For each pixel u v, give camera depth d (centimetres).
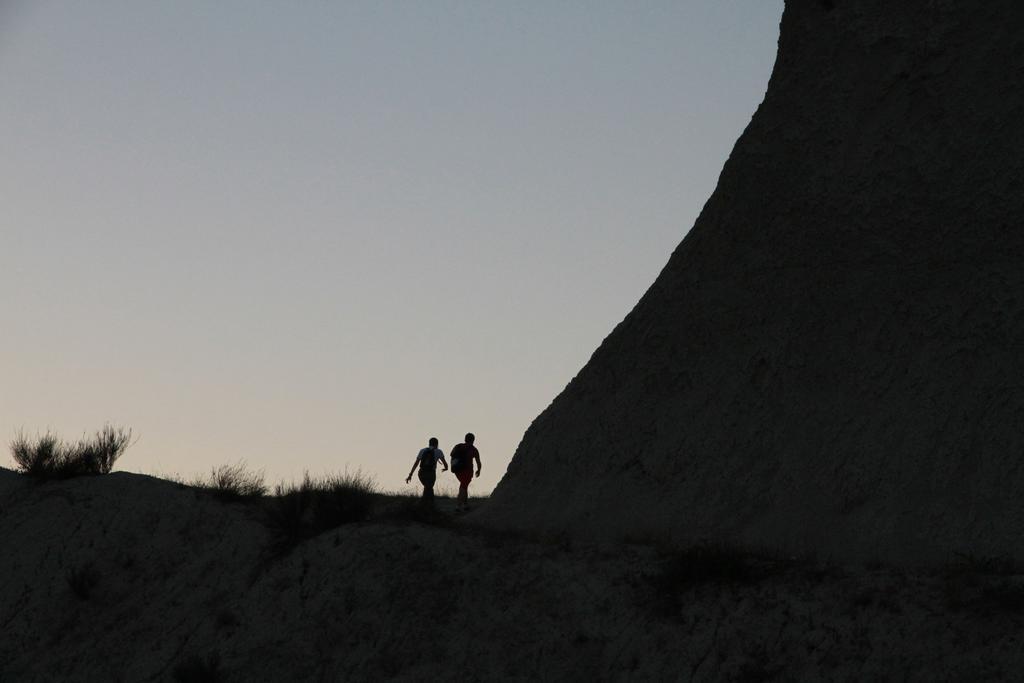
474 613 3156
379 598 3303
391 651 3158
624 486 3538
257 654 3328
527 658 2980
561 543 3278
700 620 2828
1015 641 2411
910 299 3303
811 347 3419
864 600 2666
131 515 4222
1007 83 3369
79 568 4050
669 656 2792
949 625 2516
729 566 2912
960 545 2844
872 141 3547
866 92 3625
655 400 3672
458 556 3331
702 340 3656
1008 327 3105
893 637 2556
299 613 3384
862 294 3397
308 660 3247
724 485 3334
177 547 4034
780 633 2697
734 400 3484
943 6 3569
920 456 3056
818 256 3528
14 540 4281
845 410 3262
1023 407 2980
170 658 3506
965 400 3077
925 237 3347
